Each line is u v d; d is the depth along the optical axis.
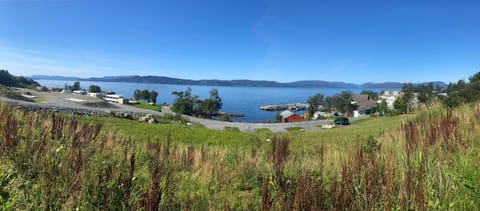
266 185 2.88
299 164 4.27
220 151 6.64
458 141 3.92
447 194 2.55
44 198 2.58
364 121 51.12
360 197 2.59
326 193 2.69
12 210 2.32
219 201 3.19
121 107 66.00
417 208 2.26
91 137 4.89
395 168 2.97
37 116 5.88
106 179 2.86
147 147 5.35
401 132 5.68
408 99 59.62
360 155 3.38
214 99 90.88
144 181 3.43
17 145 3.48
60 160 3.41
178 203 3.05
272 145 5.80
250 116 113.50
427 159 3.28
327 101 105.75
